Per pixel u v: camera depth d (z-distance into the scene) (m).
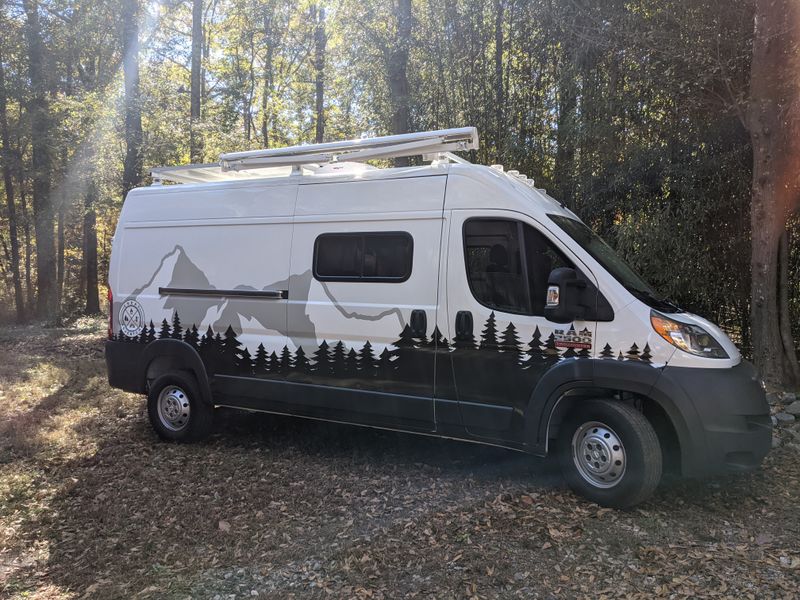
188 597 3.20
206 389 5.59
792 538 3.58
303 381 5.09
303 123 26.70
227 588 3.27
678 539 3.59
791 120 6.08
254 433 6.02
